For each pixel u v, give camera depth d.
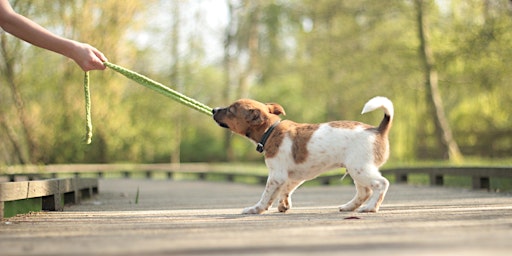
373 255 2.98
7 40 18.03
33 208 6.67
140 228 4.57
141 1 21.31
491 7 18.62
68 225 4.92
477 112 24.94
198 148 34.12
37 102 21.17
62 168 20.98
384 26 21.95
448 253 2.98
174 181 17.97
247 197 9.74
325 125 5.92
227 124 6.10
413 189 10.40
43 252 3.34
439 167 11.30
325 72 24.38
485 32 18.59
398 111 24.11
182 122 32.34
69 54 5.51
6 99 19.61
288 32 31.94
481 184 9.78
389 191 9.82
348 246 3.31
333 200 8.42
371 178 5.70
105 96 21.64
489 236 3.62
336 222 4.76
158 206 7.70
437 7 21.12
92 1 20.25
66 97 20.92
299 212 6.15
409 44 21.92
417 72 21.61
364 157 5.71
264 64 32.28
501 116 23.83
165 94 6.04
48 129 21.41
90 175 24.52
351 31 22.41
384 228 4.21
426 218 4.93
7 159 20.92
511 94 21.14
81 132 22.27
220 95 33.94
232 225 4.69
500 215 5.09
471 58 19.50
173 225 4.79
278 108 6.34
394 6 21.42
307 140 5.84
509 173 8.90
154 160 31.62
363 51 22.12
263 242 3.54
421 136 25.95
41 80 21.11
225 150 34.09
